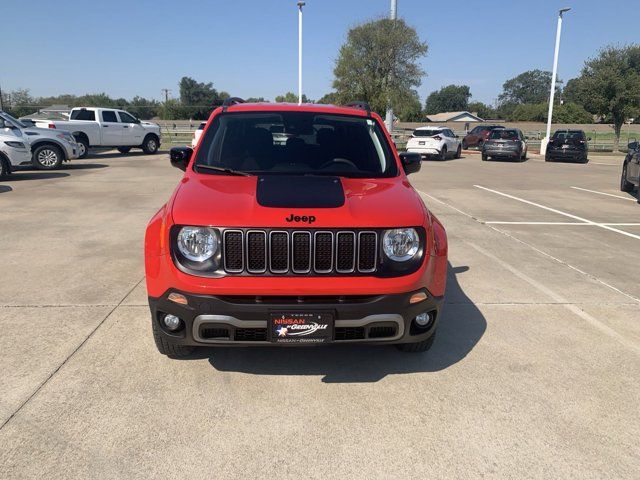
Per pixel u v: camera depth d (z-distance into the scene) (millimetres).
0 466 2525
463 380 3455
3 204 9578
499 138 24359
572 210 10219
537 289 5305
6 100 55938
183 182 3639
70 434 2783
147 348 3779
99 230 7508
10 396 3117
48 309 4473
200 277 2955
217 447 2721
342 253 3029
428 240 3178
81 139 20766
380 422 2975
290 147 4074
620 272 5973
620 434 2908
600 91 31203
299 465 2602
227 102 4801
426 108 137750
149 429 2850
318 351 3828
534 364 3697
